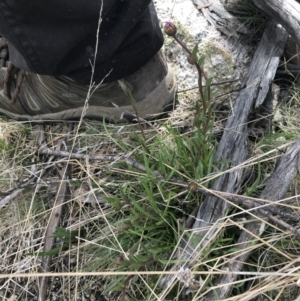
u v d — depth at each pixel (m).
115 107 1.10
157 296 0.82
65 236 0.97
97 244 0.91
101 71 0.97
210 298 0.82
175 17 1.24
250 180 0.97
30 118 1.18
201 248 0.85
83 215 1.02
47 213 1.05
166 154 0.97
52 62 0.90
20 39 0.86
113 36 0.89
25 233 1.04
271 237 0.84
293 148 0.89
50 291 0.97
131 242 0.96
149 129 1.13
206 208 0.89
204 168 0.94
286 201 0.92
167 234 0.93
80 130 1.17
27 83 1.11
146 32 0.94
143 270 0.91
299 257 0.79
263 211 0.83
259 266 0.83
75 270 0.97
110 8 0.84
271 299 0.81
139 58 0.98
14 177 1.12
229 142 0.98
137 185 0.99
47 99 1.12
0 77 1.11
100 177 1.04
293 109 1.10
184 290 0.86
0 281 1.00
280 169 0.88
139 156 1.01
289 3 1.06
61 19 0.83
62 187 1.04
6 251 1.03
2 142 1.14
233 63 1.16
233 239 0.90
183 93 1.18
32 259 1.01
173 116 1.14
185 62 1.21
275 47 1.11
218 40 1.18
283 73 1.15
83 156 1.04
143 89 1.07
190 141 0.96
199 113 0.95
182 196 0.95
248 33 1.19
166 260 0.86
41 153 1.11
